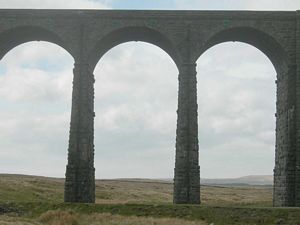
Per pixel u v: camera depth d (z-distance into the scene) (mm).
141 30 53094
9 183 76688
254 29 52406
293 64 52281
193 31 52344
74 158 50969
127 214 44969
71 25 52656
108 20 52594
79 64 52125
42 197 69250
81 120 51562
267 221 41812
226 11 52438
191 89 51500
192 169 50344
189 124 51000
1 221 38781
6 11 52500
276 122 56156
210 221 42719
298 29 52438
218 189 120500
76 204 47500
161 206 45969
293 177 51125
